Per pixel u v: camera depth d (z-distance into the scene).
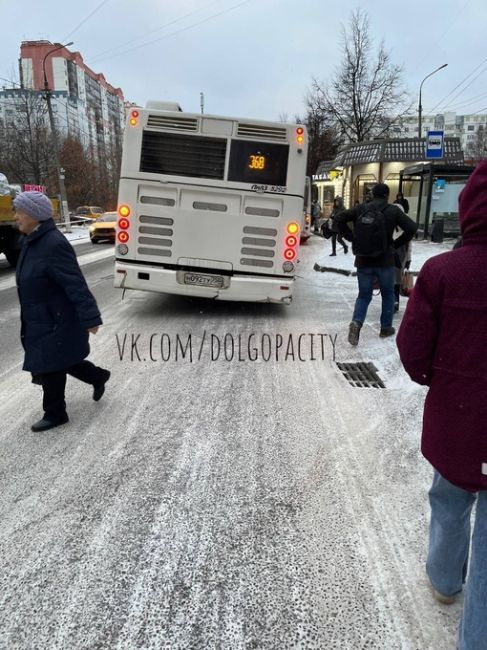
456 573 2.07
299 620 2.08
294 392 4.50
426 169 17.00
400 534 2.59
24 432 3.76
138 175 6.99
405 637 1.99
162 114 6.84
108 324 7.11
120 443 3.57
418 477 3.10
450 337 1.68
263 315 7.65
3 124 39.38
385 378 4.82
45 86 31.48
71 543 2.54
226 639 2.00
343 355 5.57
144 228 7.15
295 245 7.11
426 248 14.86
